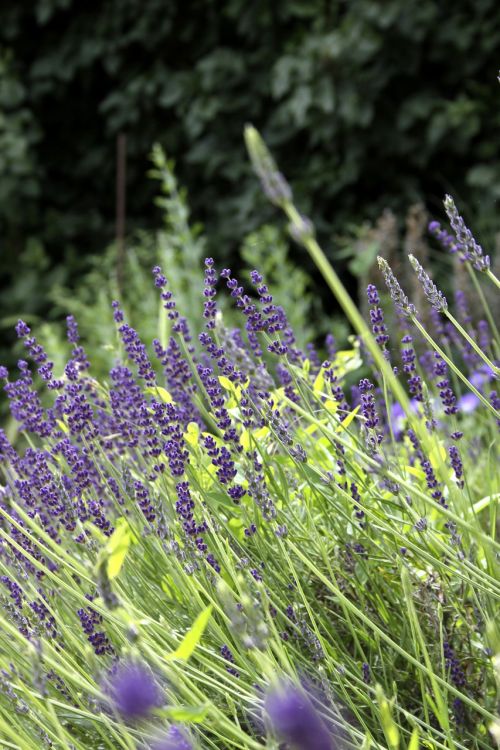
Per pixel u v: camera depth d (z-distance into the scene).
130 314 6.44
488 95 7.32
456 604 2.16
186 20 8.18
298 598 2.18
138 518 2.38
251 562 2.24
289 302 6.17
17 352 7.32
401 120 7.27
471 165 7.48
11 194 8.44
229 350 2.30
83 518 2.31
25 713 1.85
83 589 2.26
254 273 2.20
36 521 2.25
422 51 7.43
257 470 2.19
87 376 2.75
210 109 7.86
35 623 2.06
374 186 7.77
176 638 1.86
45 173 8.84
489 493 2.65
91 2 8.48
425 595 2.16
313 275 7.64
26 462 2.54
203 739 1.99
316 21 7.38
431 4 7.08
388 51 7.24
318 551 2.27
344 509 2.19
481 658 2.13
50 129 8.91
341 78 7.27
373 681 2.03
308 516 2.29
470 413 3.68
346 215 7.60
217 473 2.17
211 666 1.80
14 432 3.94
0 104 8.52
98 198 8.89
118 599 1.39
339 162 7.62
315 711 1.60
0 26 8.66
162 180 8.53
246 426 2.21
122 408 2.52
